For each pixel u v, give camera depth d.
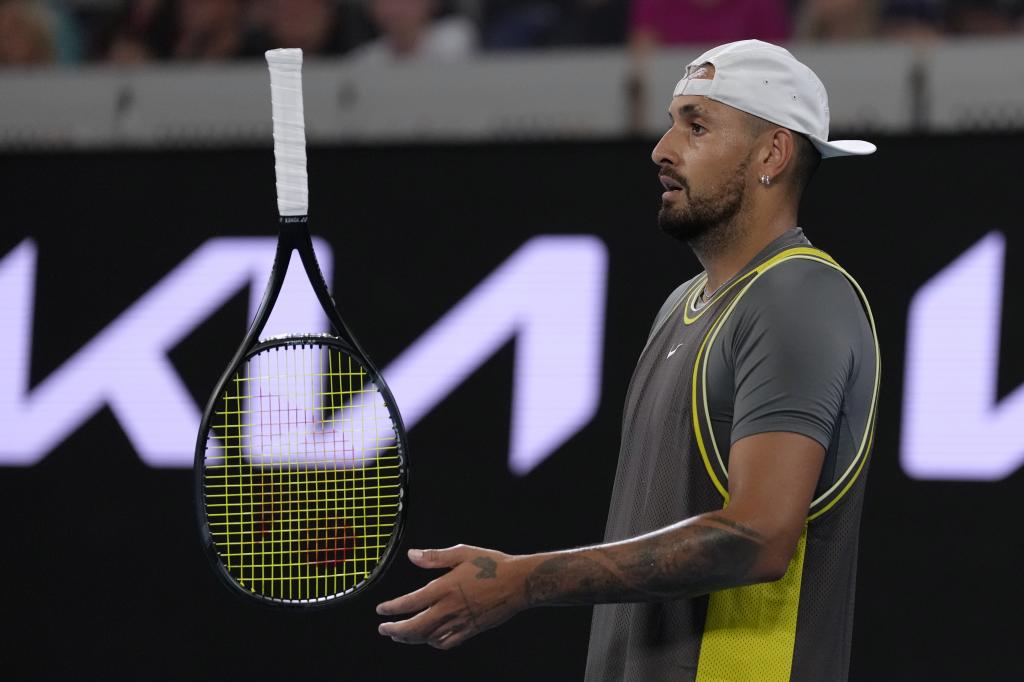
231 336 13.83
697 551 6.15
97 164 14.23
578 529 13.07
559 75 14.67
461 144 13.70
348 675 13.24
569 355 13.30
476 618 6.36
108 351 13.98
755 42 7.30
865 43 17.11
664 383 7.09
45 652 13.72
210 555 7.20
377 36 18.80
